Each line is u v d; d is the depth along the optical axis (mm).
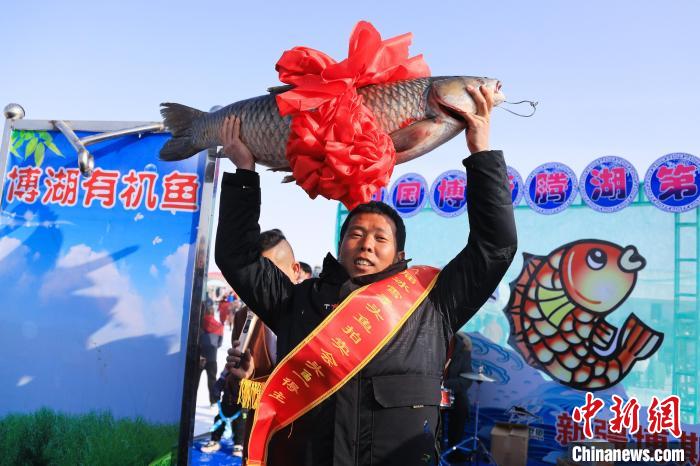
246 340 2688
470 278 1624
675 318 5609
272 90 1742
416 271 1721
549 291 6117
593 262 5949
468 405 5777
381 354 1552
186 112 1988
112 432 2633
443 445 5930
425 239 6555
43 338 2744
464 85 1609
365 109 1548
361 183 1496
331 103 1499
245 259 1706
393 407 1493
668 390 5566
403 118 1614
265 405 1580
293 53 1607
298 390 1568
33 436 2686
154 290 2686
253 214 1715
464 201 6359
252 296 1727
